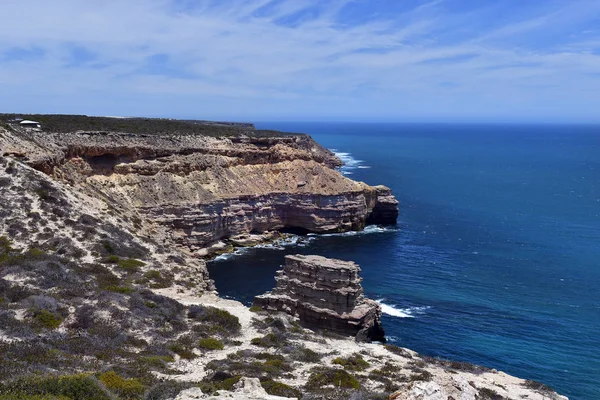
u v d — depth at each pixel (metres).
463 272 85.12
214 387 23.77
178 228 92.50
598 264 89.69
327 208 113.19
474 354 55.69
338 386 27.94
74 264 45.72
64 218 55.03
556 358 55.03
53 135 86.94
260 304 59.53
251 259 94.50
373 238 109.62
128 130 110.94
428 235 112.12
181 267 54.97
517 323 64.25
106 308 36.91
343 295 55.66
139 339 33.25
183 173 100.69
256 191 109.81
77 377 20.95
